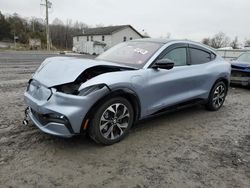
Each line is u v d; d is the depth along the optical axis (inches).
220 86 217.0
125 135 145.7
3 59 657.6
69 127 119.6
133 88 138.3
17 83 299.3
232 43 2576.3
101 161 121.6
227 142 152.6
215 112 215.3
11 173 107.7
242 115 210.7
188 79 176.9
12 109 190.7
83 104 119.6
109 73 133.1
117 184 105.1
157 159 127.0
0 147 128.8
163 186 105.5
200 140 153.3
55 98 121.8
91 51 1878.7
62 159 121.3
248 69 322.3
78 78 132.0
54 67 139.6
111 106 132.5
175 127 172.6
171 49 169.8
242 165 125.7
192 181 110.0
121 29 2007.9
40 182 103.2
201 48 199.8
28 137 141.9
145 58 157.5
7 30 2487.7
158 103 158.7
